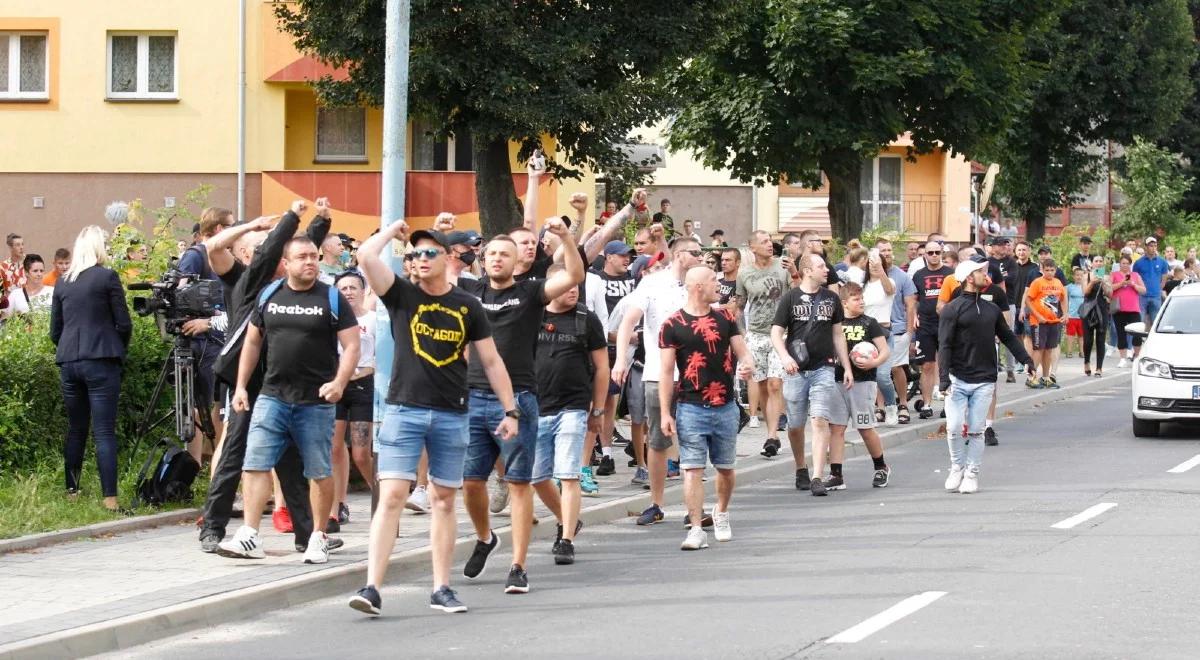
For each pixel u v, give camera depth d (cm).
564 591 1447
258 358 1531
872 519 1847
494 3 3198
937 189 6525
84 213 4644
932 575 1455
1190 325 2802
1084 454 2477
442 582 1359
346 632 1274
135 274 2123
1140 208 6756
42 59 4653
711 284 1686
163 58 4644
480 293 1487
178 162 4625
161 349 2047
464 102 3325
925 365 2962
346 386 1591
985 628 1212
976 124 4444
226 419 1617
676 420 1695
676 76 4406
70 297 1766
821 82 4319
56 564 1498
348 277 1736
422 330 1326
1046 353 3566
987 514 1853
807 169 4469
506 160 3616
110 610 1273
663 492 1903
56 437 1967
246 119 4625
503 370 1359
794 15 4134
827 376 2083
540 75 3325
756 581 1456
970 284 2050
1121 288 4234
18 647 1137
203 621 1305
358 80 3466
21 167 4644
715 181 5928
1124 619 1245
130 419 2036
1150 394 2675
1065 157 6769
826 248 3984
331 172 4569
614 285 2236
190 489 1830
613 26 3391
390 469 1327
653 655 1148
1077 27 6538
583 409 1608
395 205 1695
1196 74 7794
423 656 1173
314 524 1553
